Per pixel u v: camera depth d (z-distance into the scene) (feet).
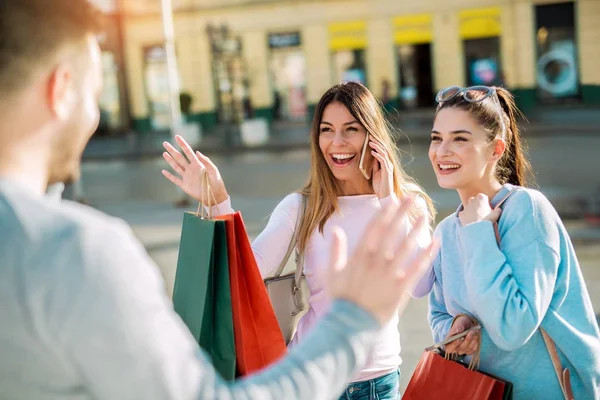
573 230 26.76
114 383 2.91
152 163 69.77
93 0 3.45
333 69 88.07
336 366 3.16
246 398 3.00
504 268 6.35
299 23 87.61
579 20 77.10
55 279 2.91
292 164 58.23
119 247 3.05
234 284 5.72
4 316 2.92
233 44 88.74
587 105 77.20
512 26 79.82
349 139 8.70
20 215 3.02
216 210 7.31
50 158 3.40
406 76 85.76
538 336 6.63
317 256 8.48
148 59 91.81
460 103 7.24
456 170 7.27
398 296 3.34
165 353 2.96
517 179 7.82
